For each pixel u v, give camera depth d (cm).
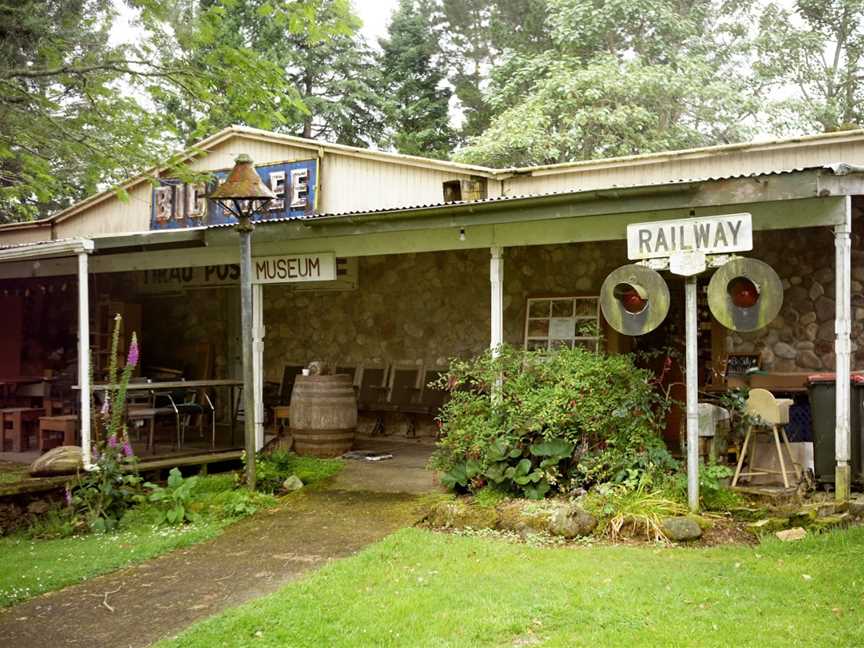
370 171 1088
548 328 961
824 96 1984
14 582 573
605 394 688
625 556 550
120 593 548
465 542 602
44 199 1010
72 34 857
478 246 805
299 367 1188
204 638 441
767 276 591
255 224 867
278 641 432
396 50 2380
